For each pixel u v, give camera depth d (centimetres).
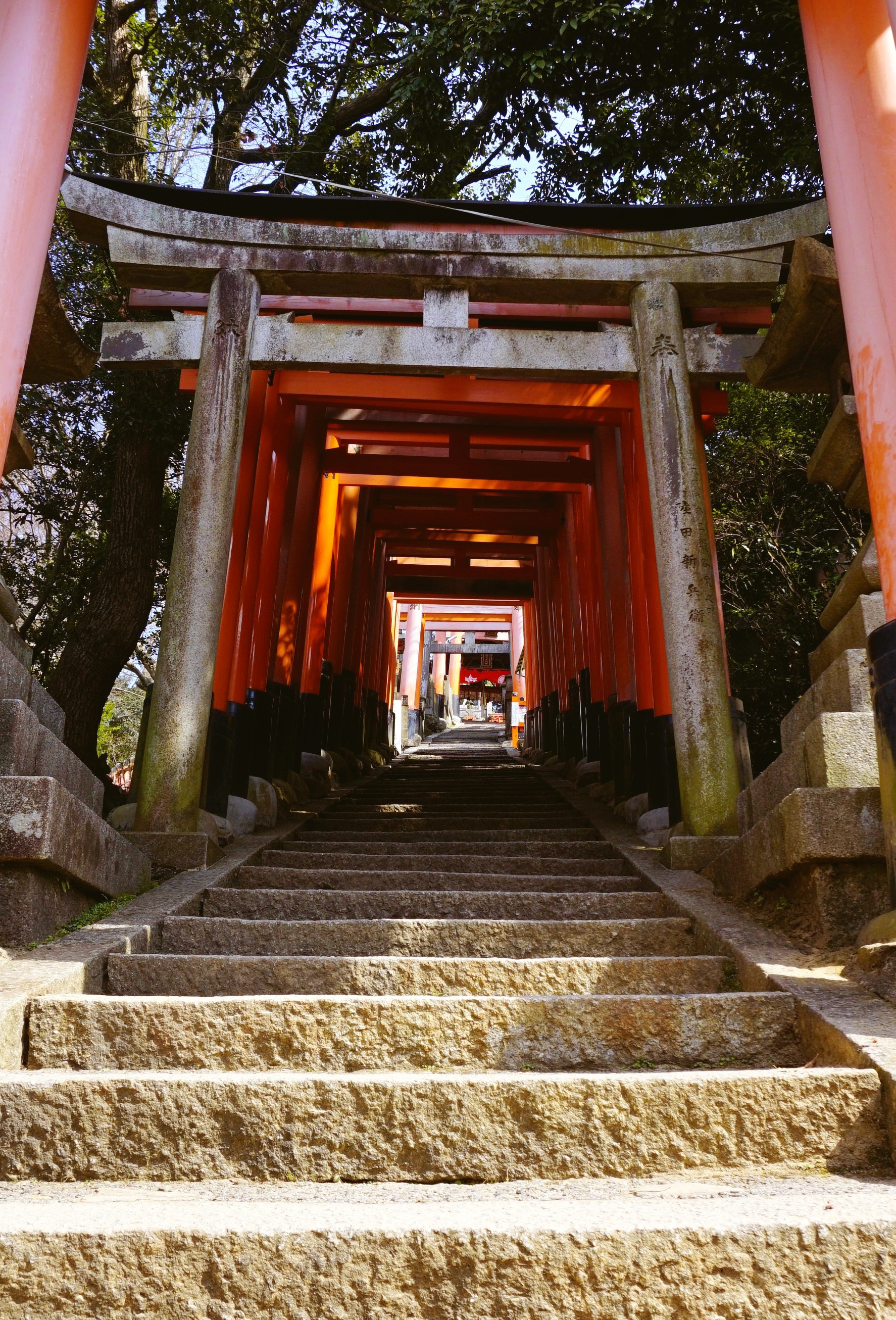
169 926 471
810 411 1105
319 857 675
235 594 864
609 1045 351
